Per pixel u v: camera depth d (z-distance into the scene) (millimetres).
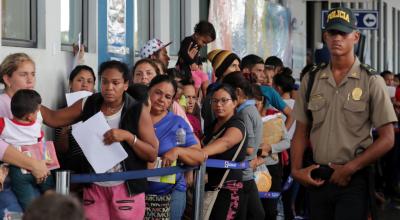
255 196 8602
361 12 21719
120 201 6691
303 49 22844
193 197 7391
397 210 14703
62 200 3139
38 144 6555
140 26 12086
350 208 6879
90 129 6512
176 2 14000
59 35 8992
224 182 8023
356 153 6922
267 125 9938
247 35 17156
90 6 9992
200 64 11539
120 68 6637
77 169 6965
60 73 9008
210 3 15070
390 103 6855
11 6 8328
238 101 8836
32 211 3117
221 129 8156
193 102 9633
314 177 7043
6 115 7031
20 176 6508
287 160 10898
